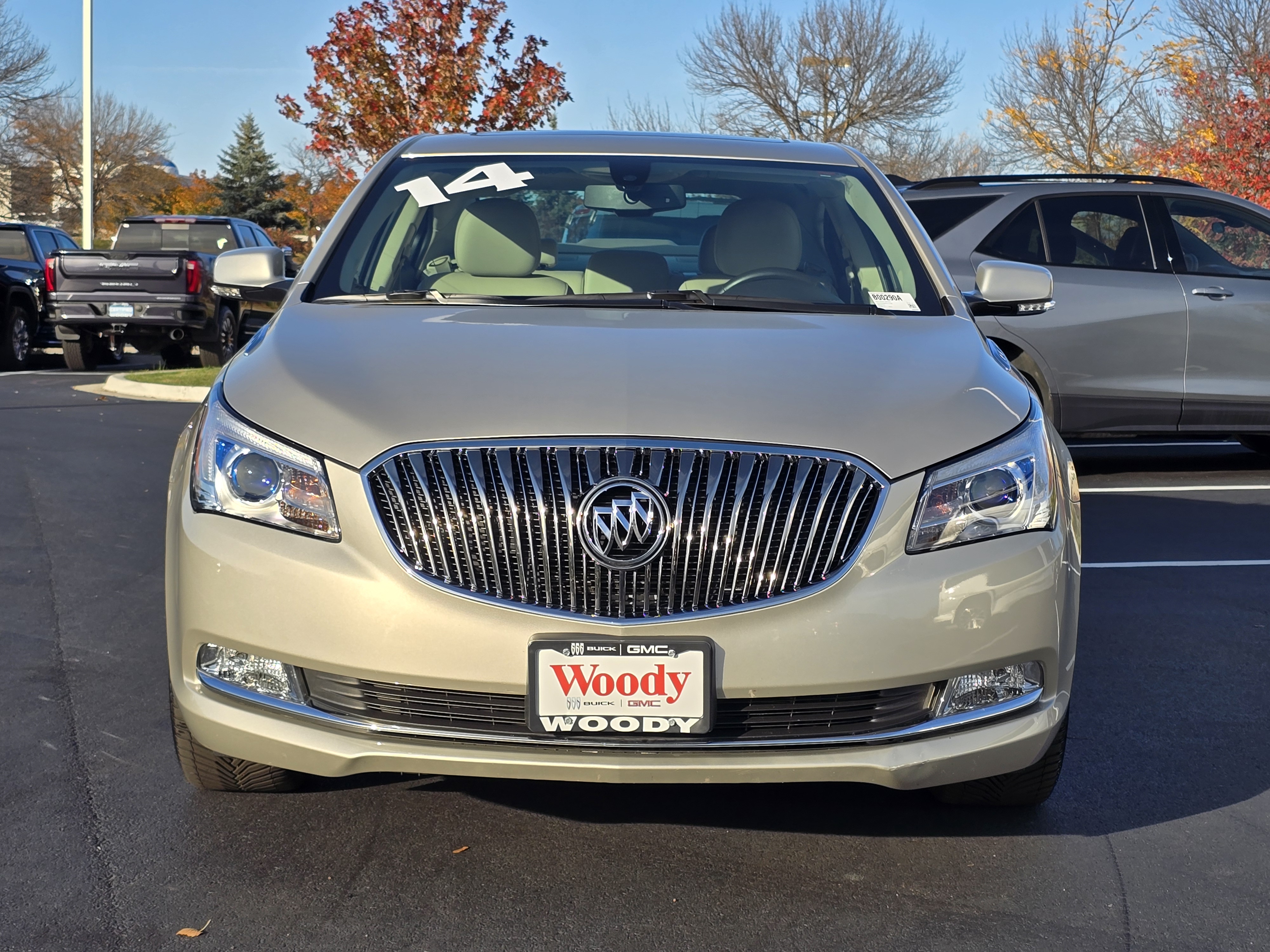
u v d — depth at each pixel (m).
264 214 70.88
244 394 2.91
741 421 2.72
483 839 3.06
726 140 4.64
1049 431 3.17
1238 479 8.41
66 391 13.25
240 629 2.70
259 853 2.96
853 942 2.63
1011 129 33.47
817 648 2.64
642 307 3.61
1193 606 5.29
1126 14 31.06
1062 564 2.85
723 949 2.59
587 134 4.59
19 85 40.53
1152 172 23.11
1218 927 2.71
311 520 2.69
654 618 2.62
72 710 3.87
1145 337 7.80
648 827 3.14
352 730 2.71
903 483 2.72
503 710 2.67
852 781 2.75
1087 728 3.90
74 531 6.36
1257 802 3.36
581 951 2.57
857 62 39.97
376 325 3.29
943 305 3.75
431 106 16.19
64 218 66.88
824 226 4.09
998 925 2.71
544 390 2.80
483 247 3.95
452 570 2.64
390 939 2.60
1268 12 27.56
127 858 2.93
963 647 2.71
